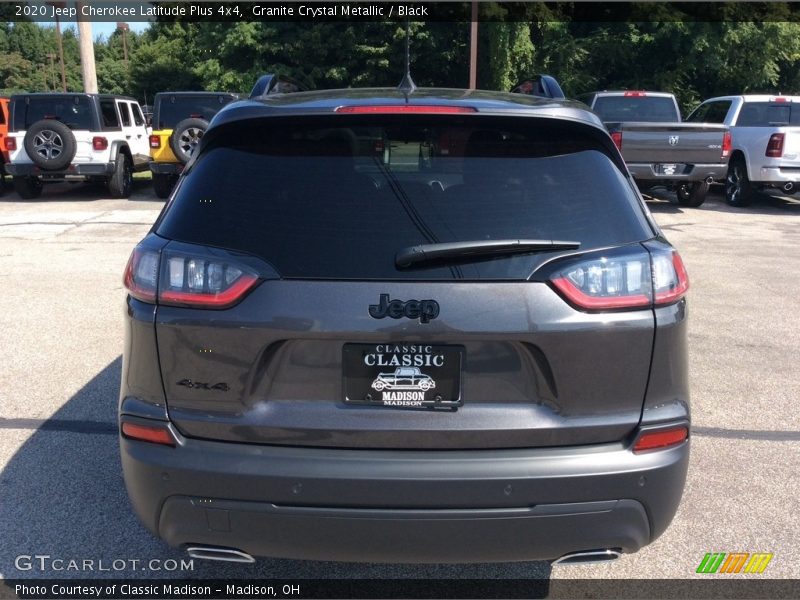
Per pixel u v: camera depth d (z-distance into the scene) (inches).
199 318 88.1
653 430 90.4
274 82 133.8
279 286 87.0
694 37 1032.2
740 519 131.0
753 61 1054.4
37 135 520.7
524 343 87.4
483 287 86.7
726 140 485.7
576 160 95.3
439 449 88.3
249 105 97.9
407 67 136.5
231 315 87.4
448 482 85.7
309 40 1041.5
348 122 94.8
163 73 1520.7
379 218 88.9
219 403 89.0
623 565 118.2
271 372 88.3
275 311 86.6
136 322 91.4
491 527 87.0
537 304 86.8
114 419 169.5
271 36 1051.3
